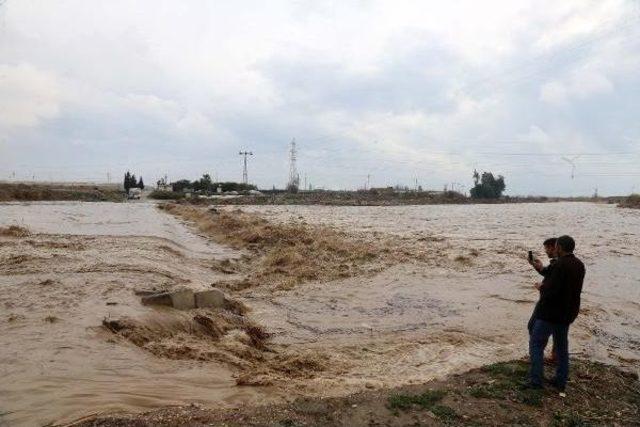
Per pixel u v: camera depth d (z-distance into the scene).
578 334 11.36
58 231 29.23
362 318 13.12
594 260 22.58
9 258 17.20
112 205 67.69
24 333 8.95
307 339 11.37
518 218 55.19
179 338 9.88
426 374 8.87
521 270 19.78
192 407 6.38
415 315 13.38
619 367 9.35
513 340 11.21
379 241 28.78
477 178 127.38
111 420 5.70
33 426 5.59
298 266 20.31
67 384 6.85
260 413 6.22
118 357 8.17
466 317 13.15
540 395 7.26
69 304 11.02
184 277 16.59
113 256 18.61
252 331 11.41
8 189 78.50
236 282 17.42
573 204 106.62
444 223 46.00
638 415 7.00
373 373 8.95
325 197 107.69
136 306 11.03
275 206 80.25
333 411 6.43
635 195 94.62
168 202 81.06
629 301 15.07
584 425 6.53
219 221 36.06
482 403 6.91
